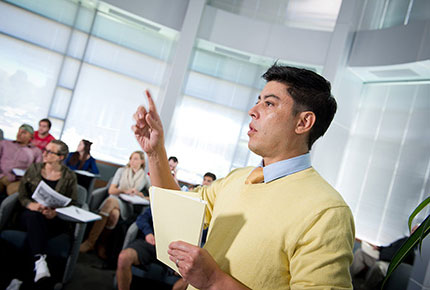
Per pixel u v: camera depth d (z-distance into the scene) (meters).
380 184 4.72
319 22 5.61
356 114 5.37
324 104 0.82
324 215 0.69
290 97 0.82
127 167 4.25
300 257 0.67
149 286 3.08
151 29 5.96
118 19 5.93
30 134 3.90
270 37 5.45
